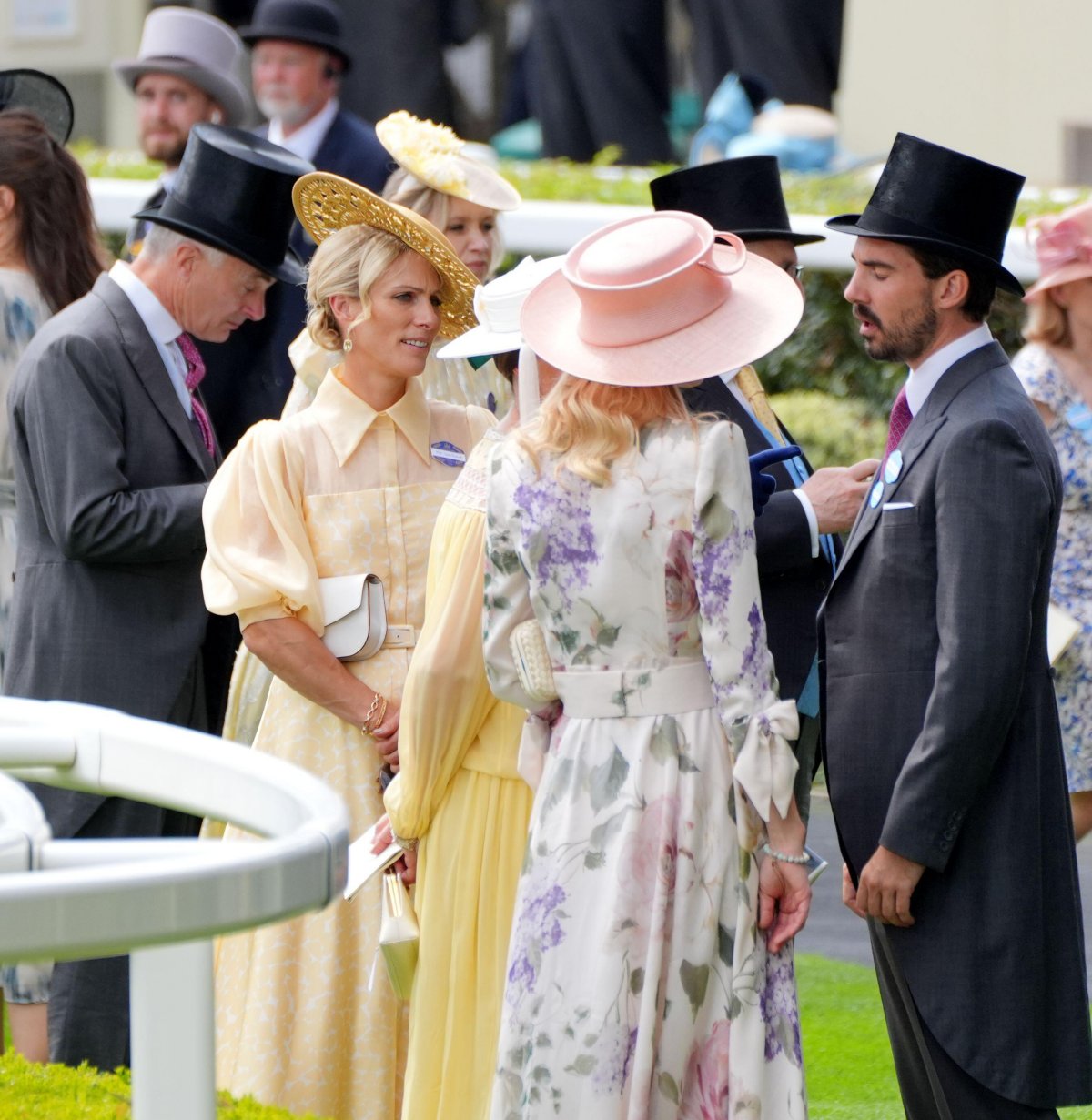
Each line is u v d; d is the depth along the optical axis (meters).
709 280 11.02
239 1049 13.29
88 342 14.82
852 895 11.80
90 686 15.00
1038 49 47.53
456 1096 12.12
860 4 48.47
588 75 42.88
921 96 48.47
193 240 15.12
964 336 11.86
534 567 10.77
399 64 42.69
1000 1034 11.32
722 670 10.41
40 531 15.24
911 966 11.54
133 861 6.14
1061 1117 15.62
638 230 10.99
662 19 43.22
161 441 15.12
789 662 13.52
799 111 40.69
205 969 6.32
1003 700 10.97
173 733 7.04
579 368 10.73
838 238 29.91
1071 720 18.44
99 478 14.62
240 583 13.19
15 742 7.16
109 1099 12.13
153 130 24.92
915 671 11.48
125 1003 15.05
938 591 11.19
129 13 55.22
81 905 5.34
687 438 10.57
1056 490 11.56
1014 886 11.37
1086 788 18.44
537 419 11.02
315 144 24.12
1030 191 34.69
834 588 11.98
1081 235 18.33
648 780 10.59
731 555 10.41
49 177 17.06
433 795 12.09
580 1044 10.48
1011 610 10.97
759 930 10.62
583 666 10.78
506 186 17.56
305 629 13.34
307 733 13.55
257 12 24.61
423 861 12.31
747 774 10.34
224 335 15.58
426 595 12.24
